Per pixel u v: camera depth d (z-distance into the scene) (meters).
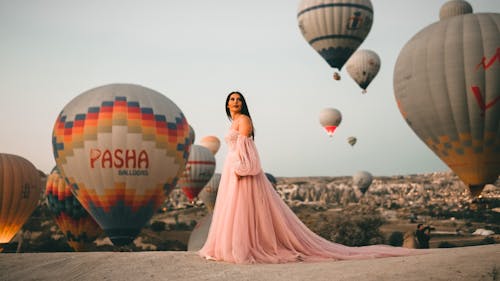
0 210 36.34
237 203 5.21
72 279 4.66
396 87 28.25
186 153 29.36
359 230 47.72
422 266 4.19
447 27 26.92
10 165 36.91
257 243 5.11
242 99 5.55
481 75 25.41
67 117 27.59
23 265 5.16
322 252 5.15
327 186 175.12
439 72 26.00
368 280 3.92
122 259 5.19
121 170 26.73
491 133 25.66
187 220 87.50
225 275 4.38
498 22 26.36
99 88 28.70
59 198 37.66
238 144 5.25
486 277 3.80
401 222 78.94
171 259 5.16
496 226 73.31
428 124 26.80
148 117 27.50
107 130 26.78
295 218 5.38
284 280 4.09
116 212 27.22
